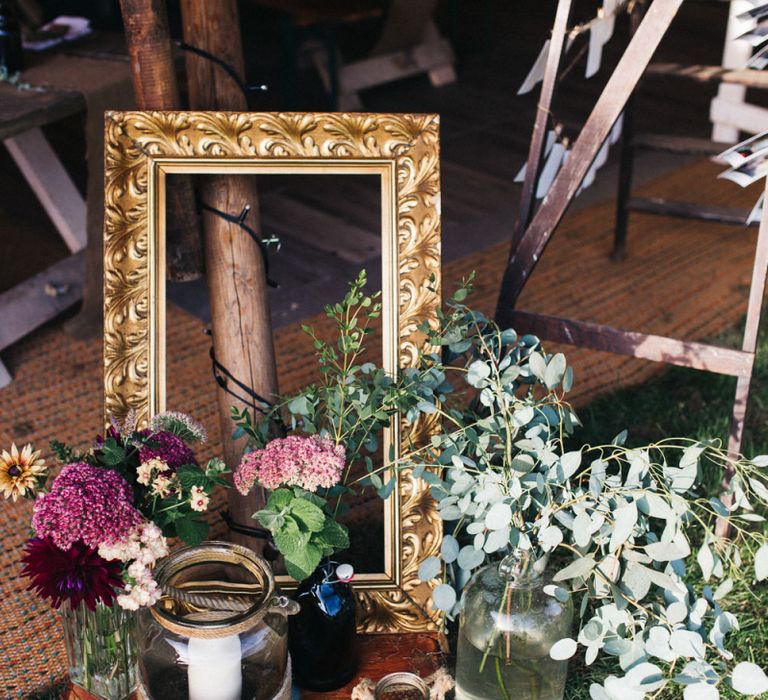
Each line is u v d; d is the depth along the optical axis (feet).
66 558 4.84
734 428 7.30
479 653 5.52
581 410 9.43
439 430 6.13
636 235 13.29
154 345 6.20
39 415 9.55
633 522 4.99
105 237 6.09
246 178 6.64
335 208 13.88
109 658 5.58
